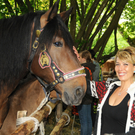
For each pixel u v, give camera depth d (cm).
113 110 144
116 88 158
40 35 151
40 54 152
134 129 127
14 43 155
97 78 350
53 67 152
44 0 530
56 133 215
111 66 587
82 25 468
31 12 163
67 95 154
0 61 156
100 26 519
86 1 573
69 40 155
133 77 150
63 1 442
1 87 161
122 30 675
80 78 156
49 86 159
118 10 467
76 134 380
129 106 134
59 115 268
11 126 181
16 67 158
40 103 186
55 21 152
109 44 799
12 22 159
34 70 161
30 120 169
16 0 434
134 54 146
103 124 152
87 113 290
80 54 302
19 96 185
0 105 166
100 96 164
